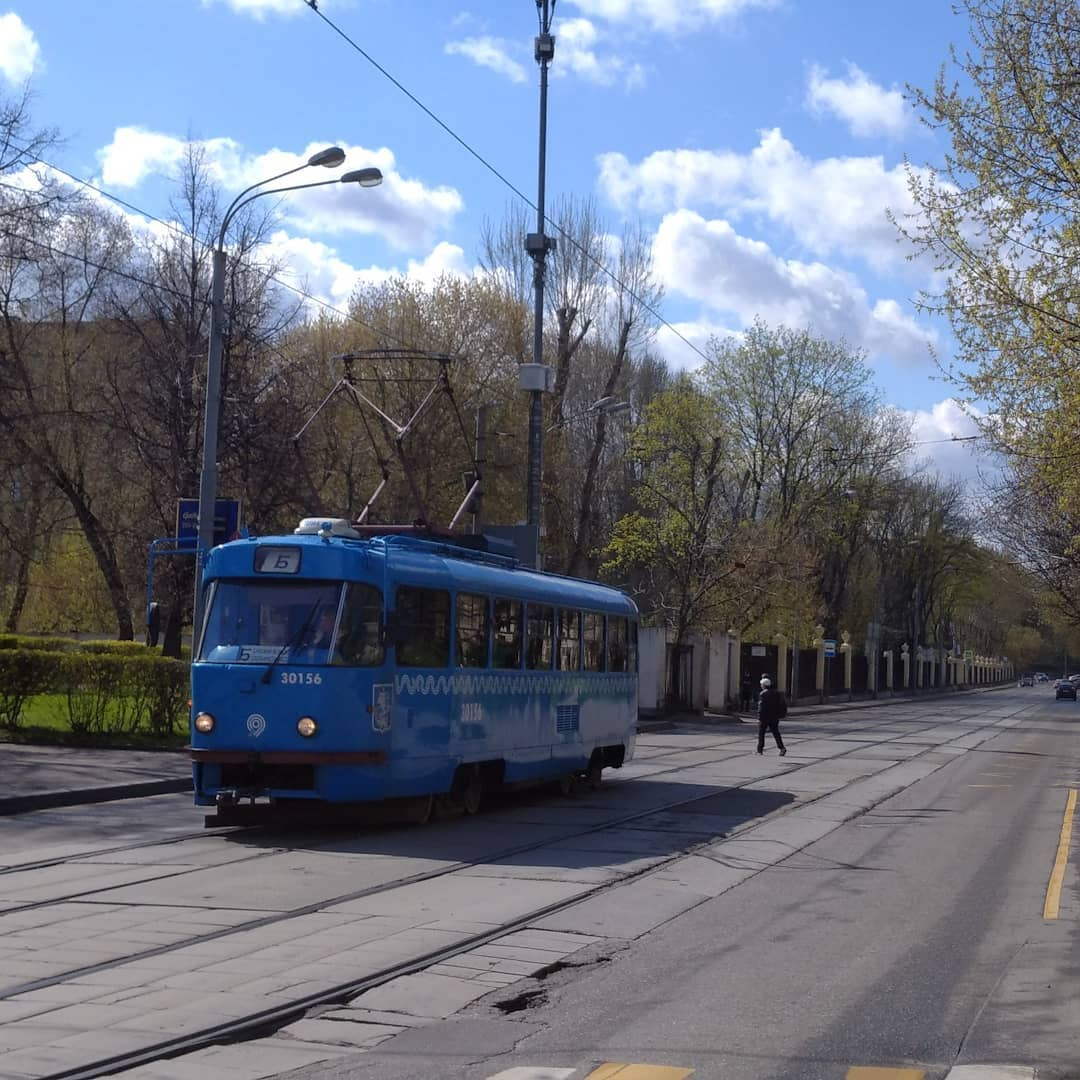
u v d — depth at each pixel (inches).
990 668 6884.8
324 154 815.1
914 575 3624.5
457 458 1606.8
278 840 559.2
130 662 943.0
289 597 572.7
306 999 300.2
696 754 1184.2
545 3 1165.7
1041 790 893.2
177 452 1311.5
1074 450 636.1
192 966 327.9
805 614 2271.2
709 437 2015.3
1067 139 615.8
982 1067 260.2
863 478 2469.2
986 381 645.9
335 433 1533.0
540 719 737.0
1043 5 614.5
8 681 938.7
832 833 639.1
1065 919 422.6
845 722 1979.6
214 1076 246.5
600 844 577.6
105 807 666.2
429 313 1658.5
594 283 1898.4
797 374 2289.6
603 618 846.5
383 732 570.9
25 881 445.4
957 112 634.2
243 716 559.8
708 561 1925.4
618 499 2294.5
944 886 487.2
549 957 354.0
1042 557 1470.2
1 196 1092.5
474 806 679.1
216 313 847.1
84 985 307.0
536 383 1138.0
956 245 642.2
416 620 604.1
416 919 394.9
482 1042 274.7
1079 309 616.7
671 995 317.7
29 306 1360.7
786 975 340.5
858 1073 254.7
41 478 1421.0
